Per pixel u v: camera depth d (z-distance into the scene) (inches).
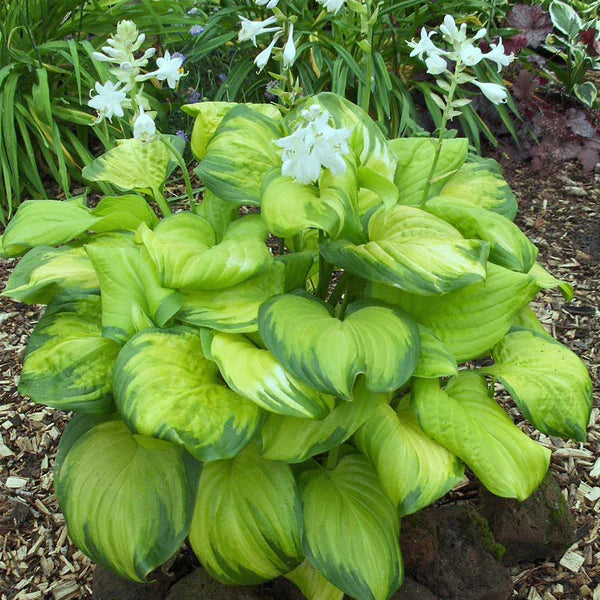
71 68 72.4
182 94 74.2
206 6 81.0
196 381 27.8
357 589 27.9
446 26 29.5
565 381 30.6
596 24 80.4
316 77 69.0
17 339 53.2
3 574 37.4
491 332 30.6
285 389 26.6
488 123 74.5
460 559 33.7
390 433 28.5
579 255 60.8
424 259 28.5
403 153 37.2
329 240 30.4
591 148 73.3
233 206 36.0
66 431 31.7
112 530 28.9
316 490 30.1
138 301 29.6
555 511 36.1
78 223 32.6
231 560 28.7
